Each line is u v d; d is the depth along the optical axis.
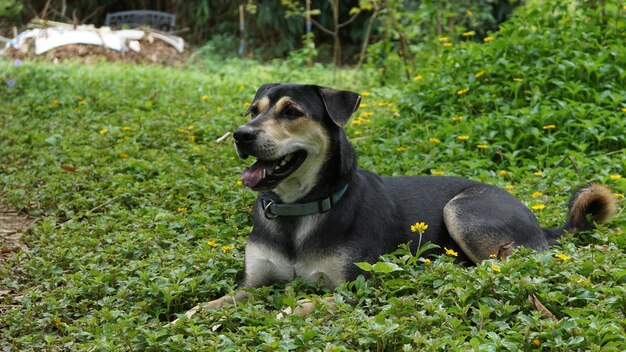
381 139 8.16
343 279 4.56
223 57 18.17
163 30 19.02
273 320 4.02
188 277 4.84
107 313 4.27
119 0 20.61
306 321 4.05
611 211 5.41
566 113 7.71
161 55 16.34
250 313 4.16
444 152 7.52
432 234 5.02
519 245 4.94
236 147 4.60
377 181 5.05
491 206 5.00
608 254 4.79
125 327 4.09
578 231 5.38
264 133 4.52
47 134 8.73
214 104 10.23
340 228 4.60
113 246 5.38
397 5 12.12
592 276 4.48
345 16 19.06
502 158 7.41
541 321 3.81
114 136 8.48
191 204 6.42
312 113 4.63
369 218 4.71
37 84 11.34
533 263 4.42
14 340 4.12
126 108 9.97
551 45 8.75
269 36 19.28
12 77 11.66
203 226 5.88
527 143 7.61
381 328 3.80
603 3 9.23
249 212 6.07
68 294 4.66
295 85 4.77
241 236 5.55
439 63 9.48
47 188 6.93
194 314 4.24
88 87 11.23
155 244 5.44
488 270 4.24
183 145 8.12
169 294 4.45
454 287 4.21
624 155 7.04
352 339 3.87
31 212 6.71
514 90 8.33
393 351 3.87
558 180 6.73
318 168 4.61
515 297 4.14
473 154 7.40
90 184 6.91
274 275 4.76
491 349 3.62
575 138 7.53
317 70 14.23
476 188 5.20
